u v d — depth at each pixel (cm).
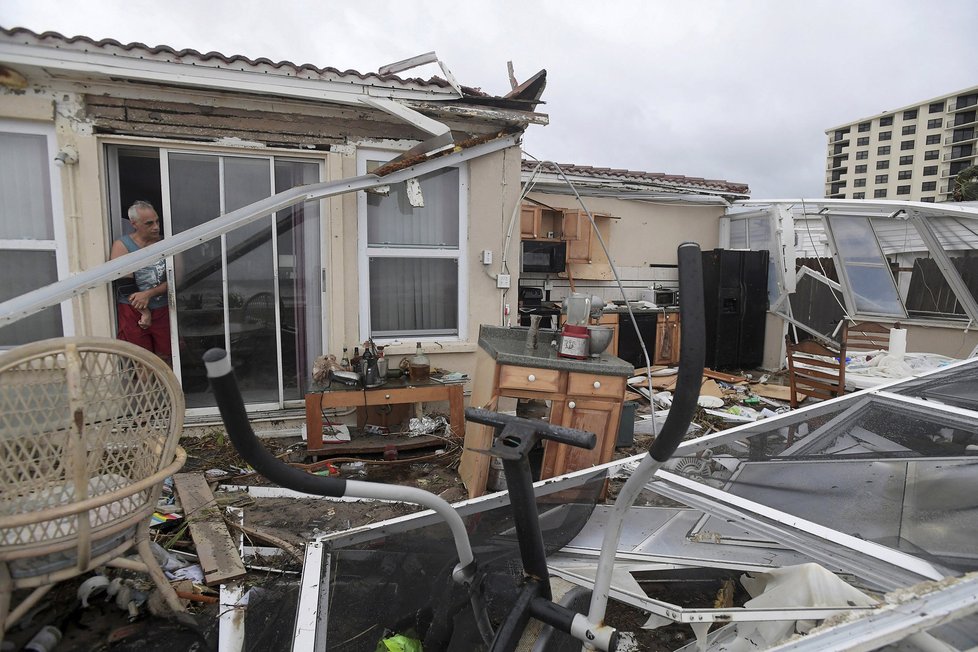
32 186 360
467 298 465
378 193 416
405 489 101
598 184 677
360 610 136
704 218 769
